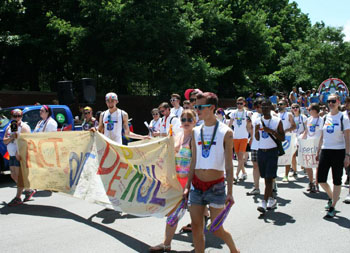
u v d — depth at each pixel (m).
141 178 5.23
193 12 21.25
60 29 17.73
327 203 6.76
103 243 4.89
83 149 6.25
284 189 8.14
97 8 17.75
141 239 5.05
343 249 4.66
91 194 5.98
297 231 5.34
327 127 6.19
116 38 17.92
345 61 31.45
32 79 21.98
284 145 8.62
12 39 17.69
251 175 9.76
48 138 6.63
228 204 3.75
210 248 4.69
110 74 19.59
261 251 4.60
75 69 21.67
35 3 19.67
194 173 4.00
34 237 5.12
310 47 32.66
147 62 19.33
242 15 25.20
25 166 6.91
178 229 5.45
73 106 20.45
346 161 5.90
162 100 20.09
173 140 4.80
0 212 6.40
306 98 21.52
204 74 19.27
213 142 3.89
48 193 7.89
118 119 6.98
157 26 17.91
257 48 24.84
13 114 7.09
